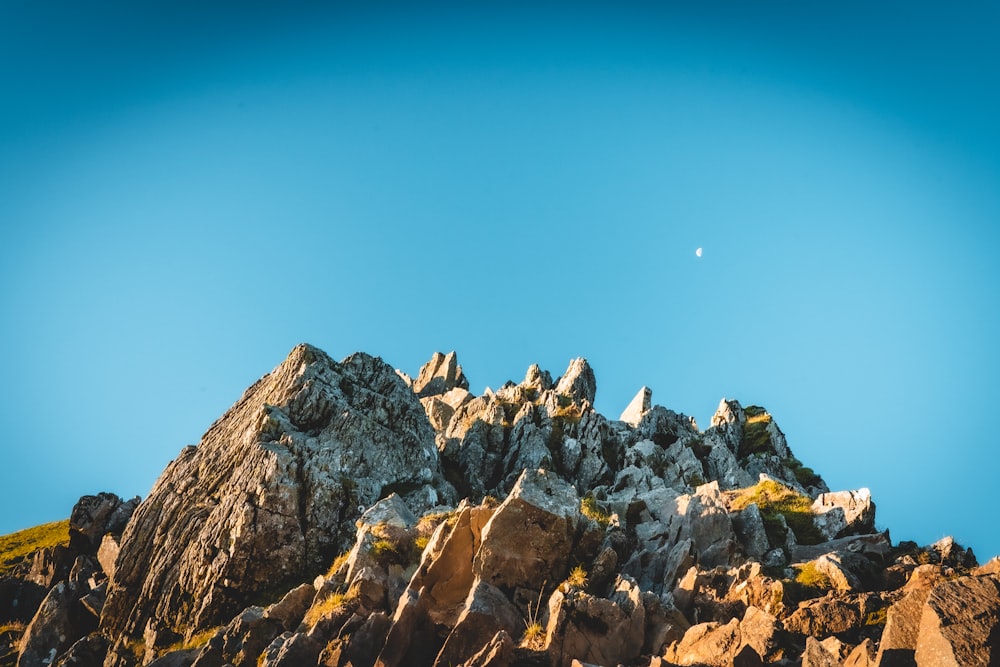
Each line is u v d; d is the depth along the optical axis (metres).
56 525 89.06
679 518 40.50
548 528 33.72
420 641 30.12
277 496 46.81
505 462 65.38
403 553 38.06
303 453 51.41
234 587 43.81
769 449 76.44
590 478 63.69
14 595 55.84
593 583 32.78
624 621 28.94
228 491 49.38
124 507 60.12
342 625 30.98
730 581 32.75
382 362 65.25
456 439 68.19
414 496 52.12
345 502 48.41
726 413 81.81
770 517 42.78
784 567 36.16
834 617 28.53
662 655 28.33
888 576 32.81
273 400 57.88
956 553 34.53
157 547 48.72
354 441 54.31
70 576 53.56
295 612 35.69
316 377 59.94
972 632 20.47
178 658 36.72
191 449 58.25
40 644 47.25
